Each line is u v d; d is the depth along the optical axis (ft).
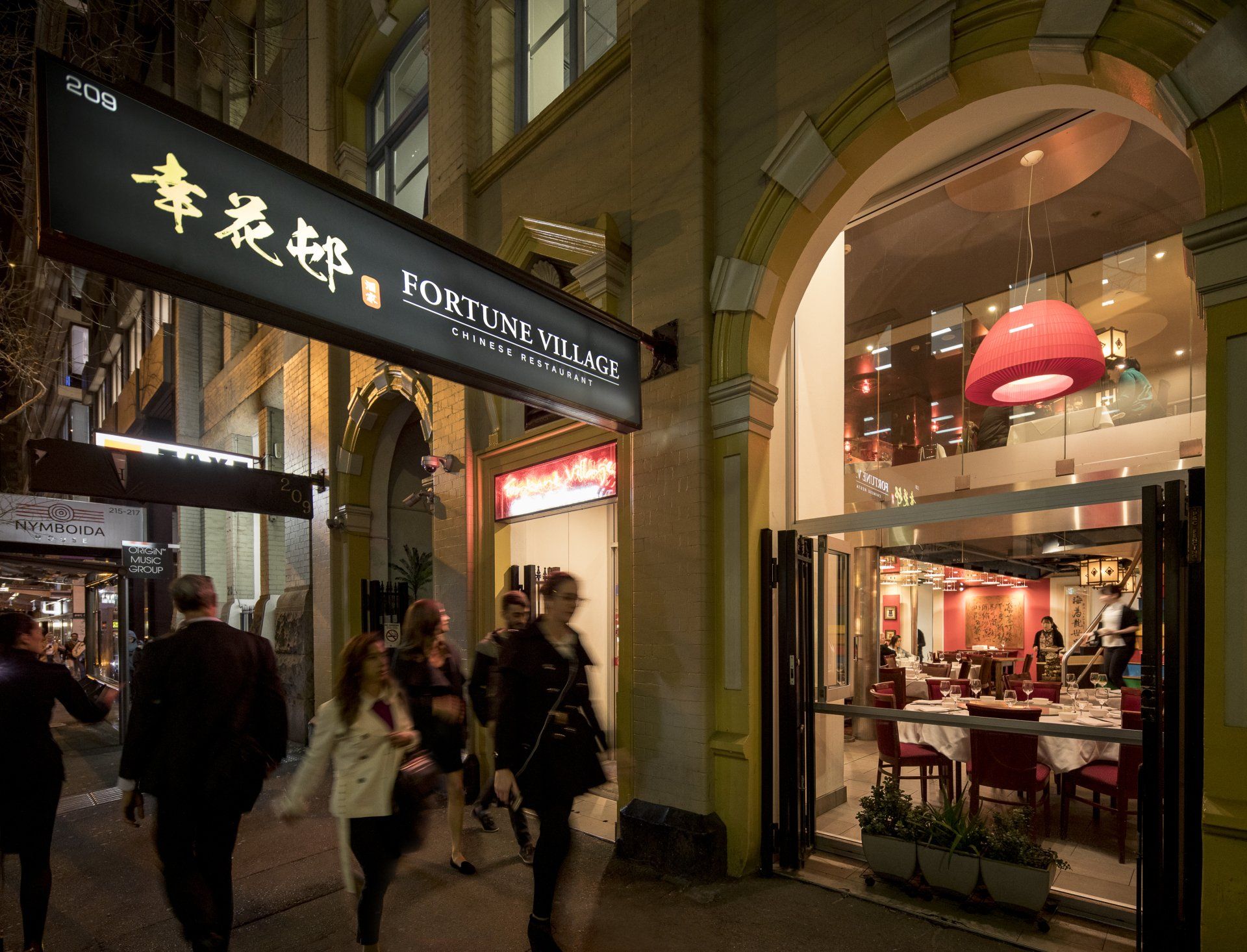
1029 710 14.69
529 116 23.50
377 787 9.37
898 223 21.89
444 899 12.47
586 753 10.21
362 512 28.50
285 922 11.90
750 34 14.92
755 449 14.35
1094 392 24.99
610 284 17.25
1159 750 9.61
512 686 10.14
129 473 21.74
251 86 40.37
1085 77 10.69
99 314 62.95
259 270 8.16
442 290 10.28
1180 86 8.98
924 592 52.60
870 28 12.92
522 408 20.39
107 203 6.91
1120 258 24.02
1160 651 9.68
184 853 9.39
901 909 11.86
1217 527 8.60
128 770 9.50
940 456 27.84
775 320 14.98
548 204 19.98
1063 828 15.16
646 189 16.16
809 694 14.20
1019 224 22.25
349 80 31.19
